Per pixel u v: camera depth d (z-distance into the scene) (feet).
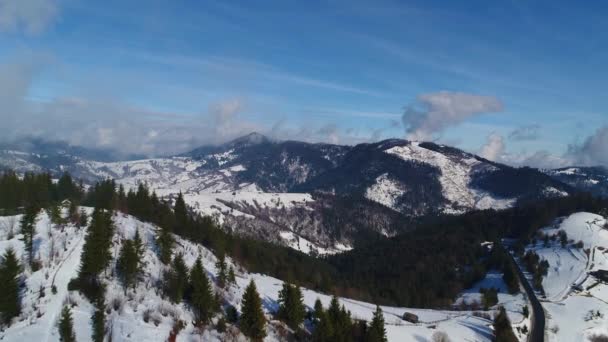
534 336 424.46
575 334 437.99
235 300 375.04
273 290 455.63
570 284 584.40
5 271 245.24
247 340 304.09
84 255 298.97
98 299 280.51
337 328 327.47
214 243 561.84
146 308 293.43
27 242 330.54
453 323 436.35
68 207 467.52
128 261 308.81
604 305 515.50
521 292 575.79
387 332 374.43
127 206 549.13
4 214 456.04
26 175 557.33
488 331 415.64
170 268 377.50
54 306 262.26
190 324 299.58
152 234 466.70
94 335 237.86
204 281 319.47
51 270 305.12
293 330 349.41
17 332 234.58
